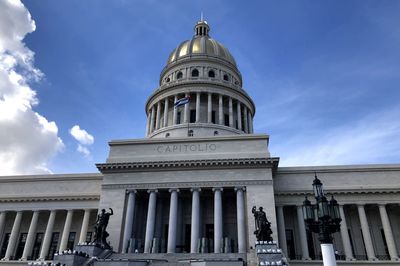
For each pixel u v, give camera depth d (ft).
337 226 65.26
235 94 267.39
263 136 188.34
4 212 203.10
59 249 188.44
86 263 123.13
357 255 175.63
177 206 178.81
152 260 126.93
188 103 253.85
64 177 209.67
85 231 190.19
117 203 172.96
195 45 300.20
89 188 204.13
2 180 213.46
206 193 180.65
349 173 188.96
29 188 209.15
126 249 160.56
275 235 155.74
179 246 168.86
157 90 271.90
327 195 181.78
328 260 62.39
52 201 201.26
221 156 182.80
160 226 179.42
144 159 186.09
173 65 291.58
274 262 107.86
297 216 182.80
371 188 179.11
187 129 242.17
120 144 195.42
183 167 176.55
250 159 171.73
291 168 191.42
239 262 110.73
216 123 253.85
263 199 164.55
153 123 269.64
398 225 182.09
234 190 170.60
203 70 282.77
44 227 204.74
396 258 163.94
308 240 180.34
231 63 297.94
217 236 158.71
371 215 185.68
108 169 181.68
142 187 175.22
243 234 157.69
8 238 203.92
